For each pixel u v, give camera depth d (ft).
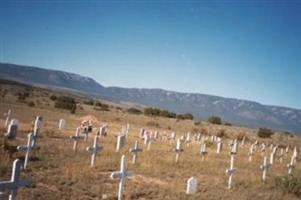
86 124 125.08
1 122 114.52
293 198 62.23
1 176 46.06
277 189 66.69
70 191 45.37
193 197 51.03
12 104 213.66
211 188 59.31
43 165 56.85
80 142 90.38
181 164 77.82
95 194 45.65
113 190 48.88
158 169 67.92
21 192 41.75
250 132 268.62
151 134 125.18
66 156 67.56
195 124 265.54
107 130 140.56
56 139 89.97
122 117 245.45
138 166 68.23
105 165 63.46
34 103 249.75
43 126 115.96
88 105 352.69
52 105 265.75
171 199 48.42
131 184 53.72
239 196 56.54
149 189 51.78
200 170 74.54
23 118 137.80
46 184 46.85
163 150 98.17
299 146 223.92
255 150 145.89
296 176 75.31
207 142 144.05
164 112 341.41
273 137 258.37
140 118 255.29
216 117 328.08
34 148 64.18
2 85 455.63
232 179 66.90
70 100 292.61
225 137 220.84
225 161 94.94
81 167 58.95
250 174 78.43
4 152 59.00
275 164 107.86
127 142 105.81
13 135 72.95
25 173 50.78
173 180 60.95
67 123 144.97
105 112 269.03
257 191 62.75
